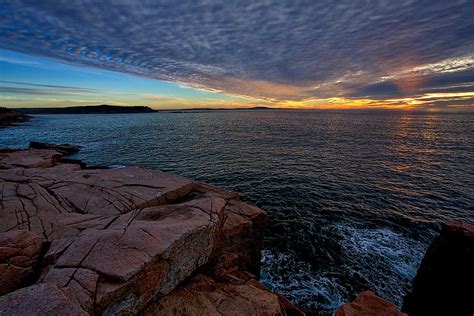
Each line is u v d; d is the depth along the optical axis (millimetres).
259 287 8180
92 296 4430
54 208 9305
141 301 5328
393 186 23312
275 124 93938
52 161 20688
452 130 68562
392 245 14500
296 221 17078
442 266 10320
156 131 69562
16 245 5500
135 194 11117
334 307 10531
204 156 35969
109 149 41594
